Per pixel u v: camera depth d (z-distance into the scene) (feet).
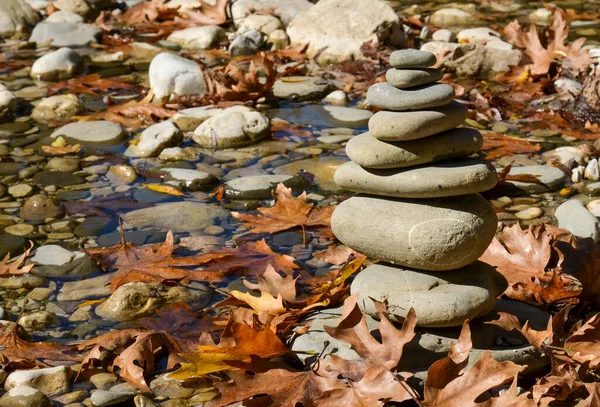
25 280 6.74
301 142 8.54
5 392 5.85
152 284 6.61
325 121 8.97
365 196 6.10
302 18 11.78
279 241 7.15
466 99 9.47
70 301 6.56
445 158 5.95
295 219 7.31
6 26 12.63
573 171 7.92
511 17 13.17
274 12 12.51
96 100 9.67
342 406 5.57
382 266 6.09
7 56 11.44
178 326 6.27
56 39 12.10
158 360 6.09
